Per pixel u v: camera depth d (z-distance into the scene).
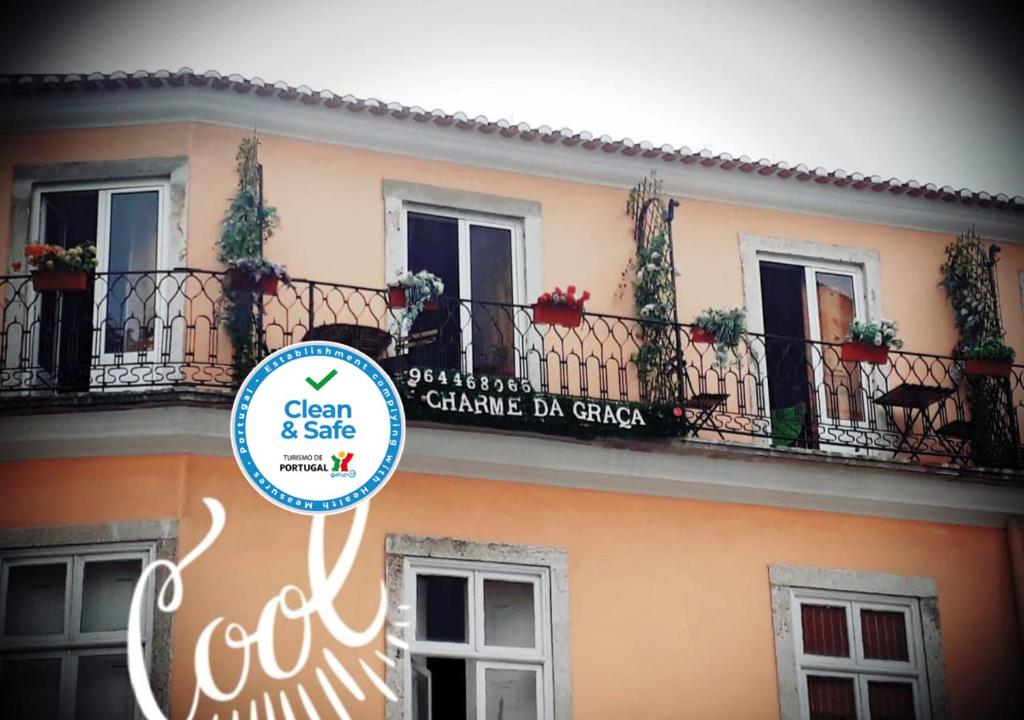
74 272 13.98
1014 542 15.76
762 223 16.25
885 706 15.08
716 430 14.98
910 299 16.48
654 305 15.44
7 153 14.72
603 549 14.59
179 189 14.62
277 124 14.95
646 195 15.90
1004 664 15.45
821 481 15.34
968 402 16.12
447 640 13.97
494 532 14.30
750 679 14.71
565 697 14.12
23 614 13.45
